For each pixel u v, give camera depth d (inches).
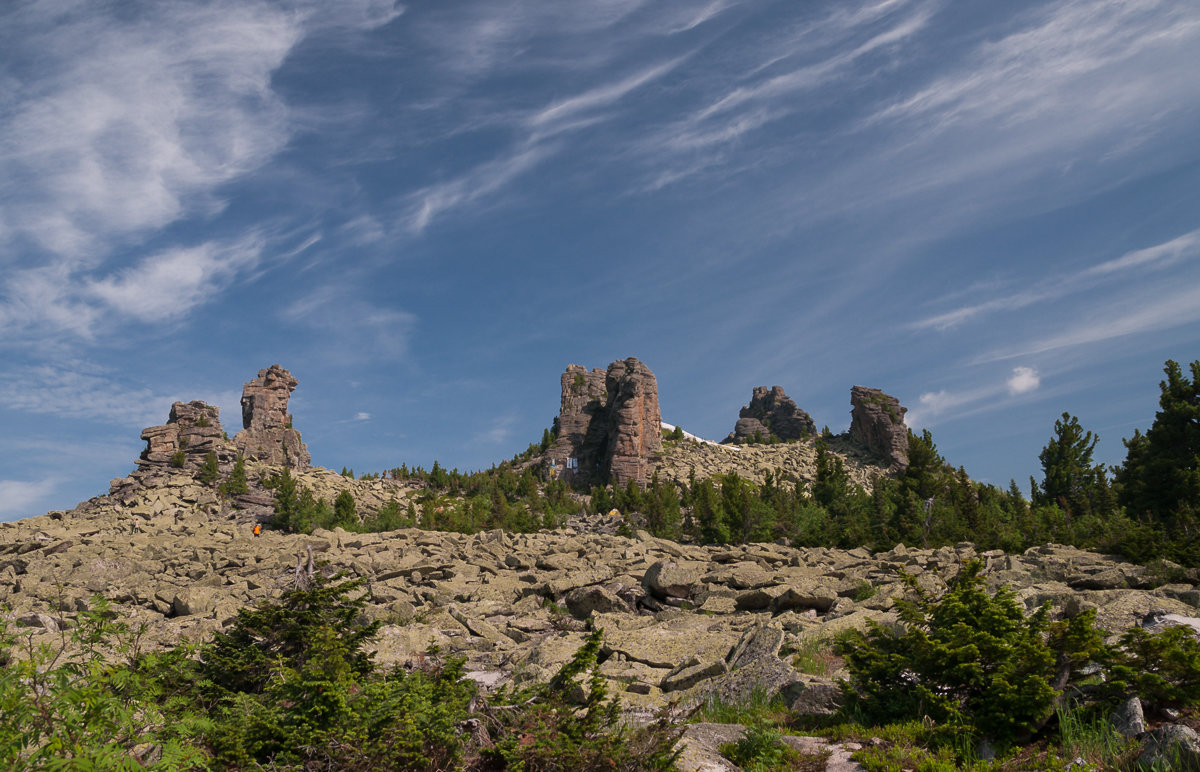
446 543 1551.4
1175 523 1553.9
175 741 318.0
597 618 866.1
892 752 388.8
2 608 328.5
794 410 5374.0
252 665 454.6
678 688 586.9
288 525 2341.3
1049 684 405.1
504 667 687.7
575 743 350.0
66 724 280.1
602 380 4677.7
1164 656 394.6
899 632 524.7
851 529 1712.6
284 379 3720.5
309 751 352.8
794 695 499.2
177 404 3284.9
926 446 3021.7
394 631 773.3
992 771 359.6
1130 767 325.4
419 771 344.8
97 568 1251.8
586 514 3100.4
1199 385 1924.2
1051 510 2005.4
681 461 4205.2
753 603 896.3
